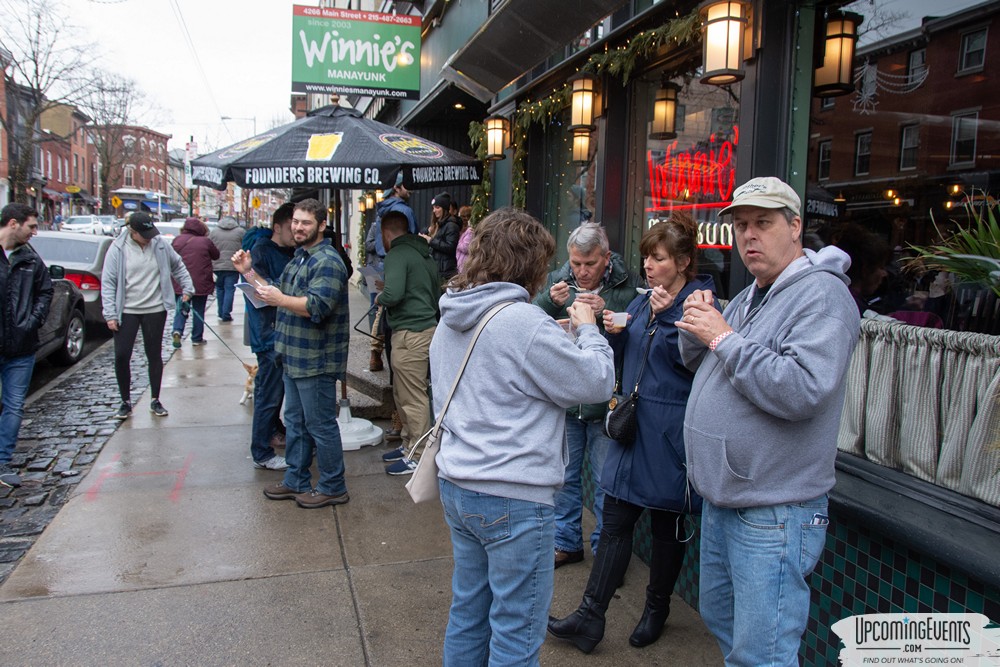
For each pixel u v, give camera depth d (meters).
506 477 1.87
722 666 2.72
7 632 2.77
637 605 3.16
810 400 1.71
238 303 14.41
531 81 5.60
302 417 4.13
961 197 2.48
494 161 6.57
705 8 3.01
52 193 46.53
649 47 4.01
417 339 4.55
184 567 3.36
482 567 2.06
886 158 2.73
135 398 6.66
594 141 4.93
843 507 2.31
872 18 2.81
